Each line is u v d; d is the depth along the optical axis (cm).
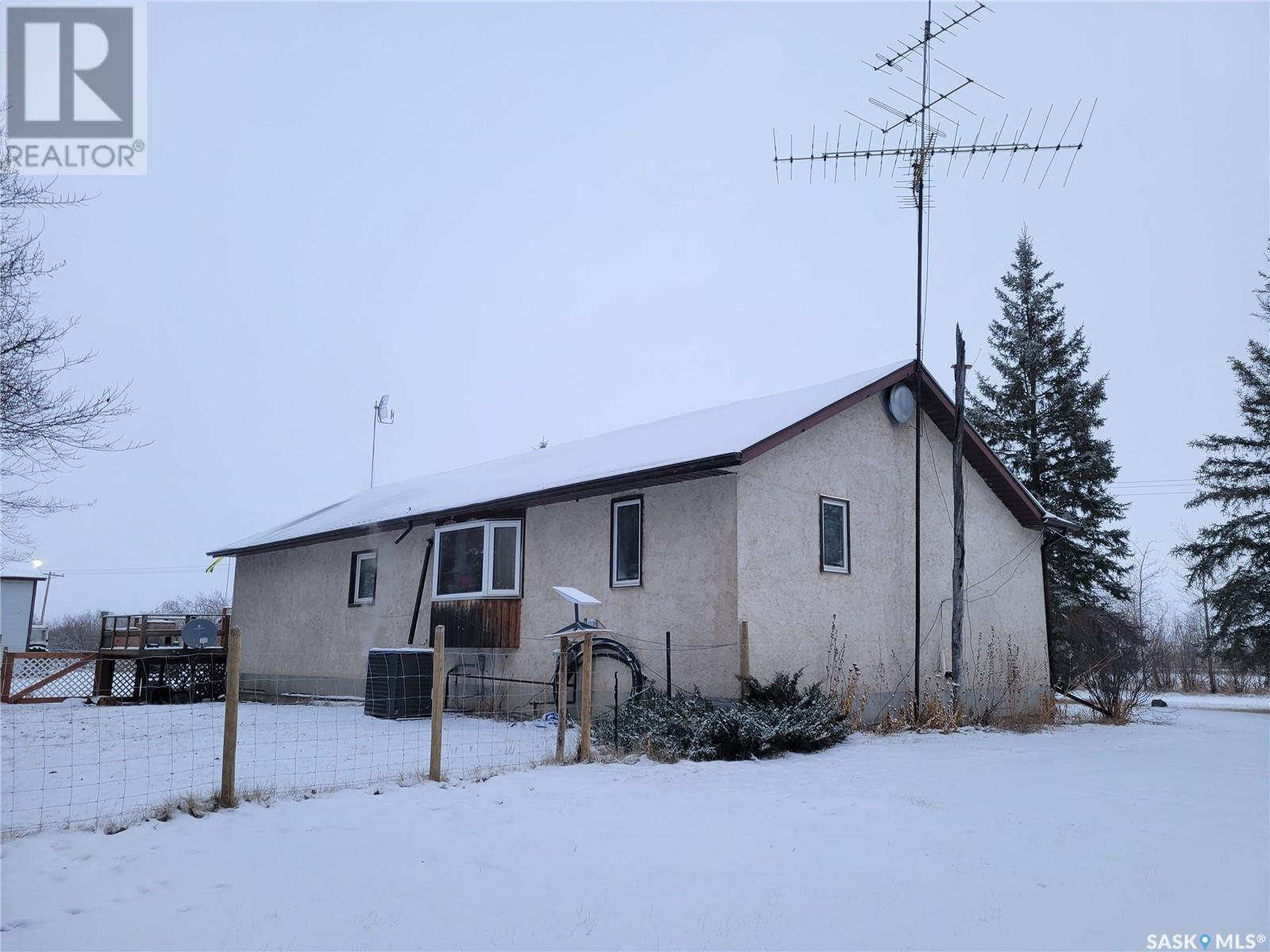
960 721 1316
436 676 803
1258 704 2486
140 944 407
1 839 578
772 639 1195
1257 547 2602
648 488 1311
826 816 659
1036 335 2733
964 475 1620
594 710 1241
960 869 518
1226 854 551
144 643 2148
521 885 490
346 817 641
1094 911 443
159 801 697
